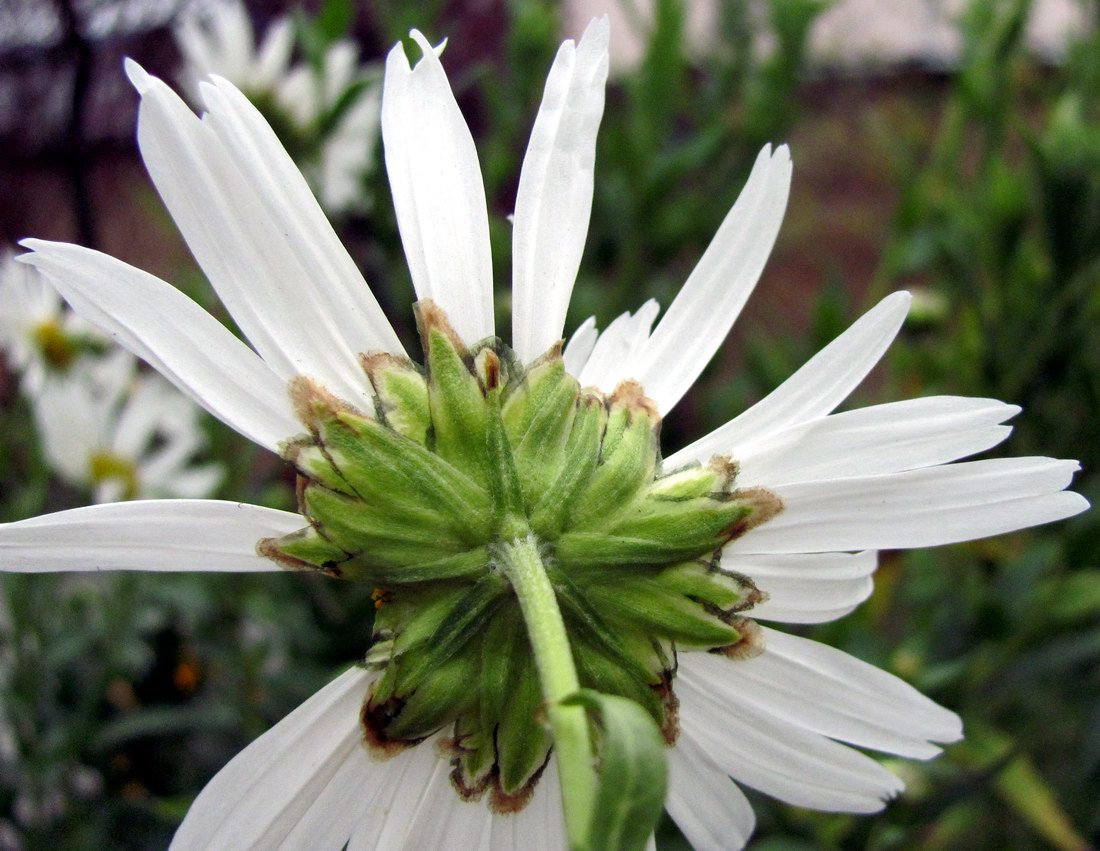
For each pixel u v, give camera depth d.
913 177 0.20
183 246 0.19
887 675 0.09
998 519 0.09
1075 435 0.18
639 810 0.06
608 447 0.09
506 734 0.09
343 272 0.08
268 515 0.08
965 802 0.16
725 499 0.09
